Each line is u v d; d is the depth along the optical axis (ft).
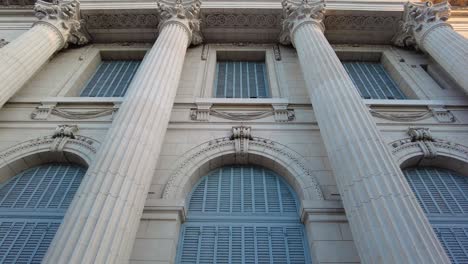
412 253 14.93
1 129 30.14
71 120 31.27
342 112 23.57
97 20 41.63
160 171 26.35
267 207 25.41
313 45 32.40
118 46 43.14
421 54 40.96
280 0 41.47
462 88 32.63
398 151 28.07
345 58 42.70
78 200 17.95
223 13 40.88
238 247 22.84
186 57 40.32
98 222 16.69
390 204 17.08
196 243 22.98
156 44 33.27
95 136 29.50
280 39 41.55
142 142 22.02
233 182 27.22
